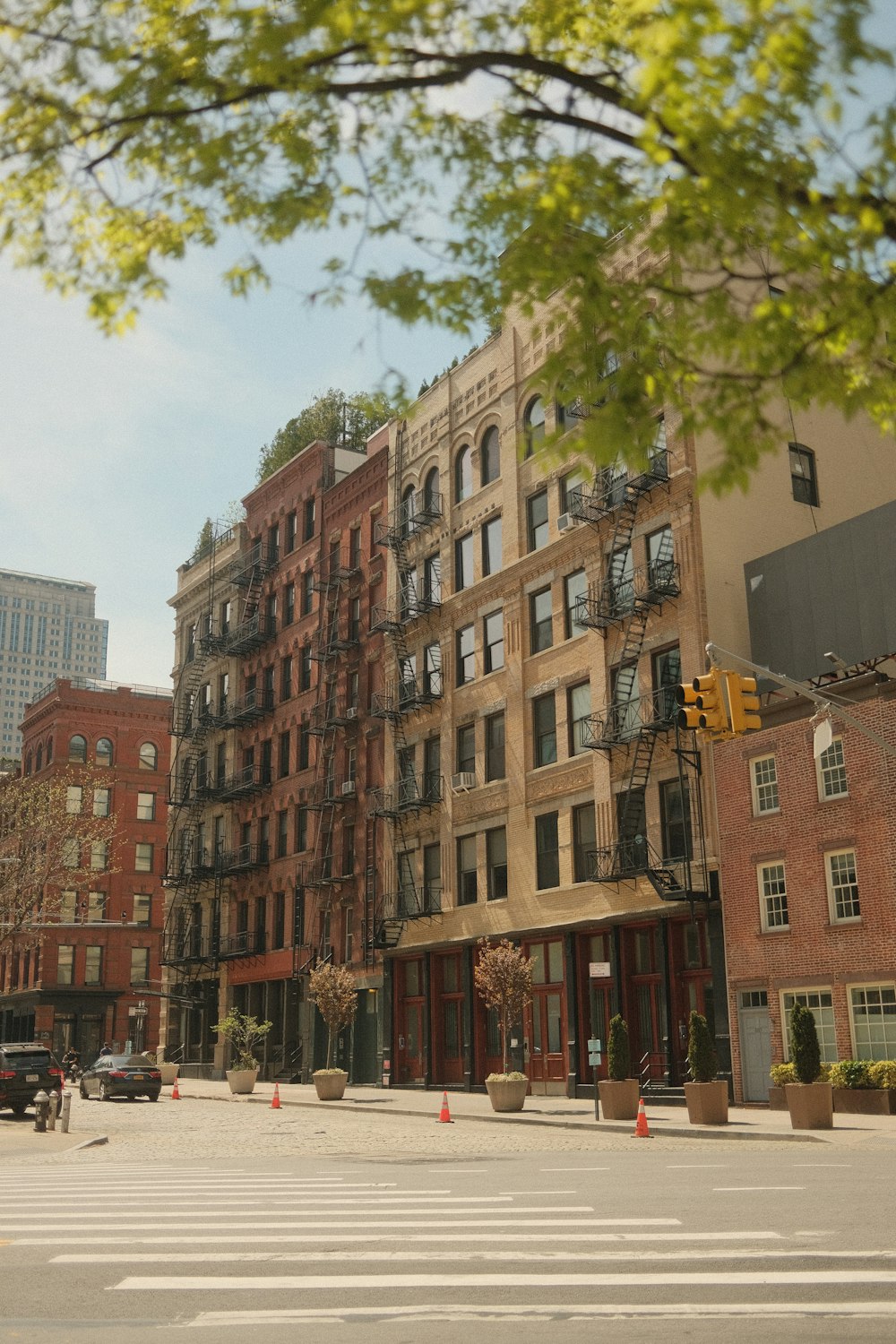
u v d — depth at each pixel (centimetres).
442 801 4128
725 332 690
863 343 697
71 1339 679
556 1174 1575
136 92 648
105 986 7644
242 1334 687
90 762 7975
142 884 7919
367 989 4444
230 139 672
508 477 4006
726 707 1853
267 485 5772
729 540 3225
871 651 2852
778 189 625
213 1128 2752
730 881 2909
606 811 3394
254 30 621
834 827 2662
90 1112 3397
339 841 4716
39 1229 1120
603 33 659
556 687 3669
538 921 3606
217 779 5900
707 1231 1034
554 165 690
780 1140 2080
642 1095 3091
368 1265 904
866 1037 2553
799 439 3456
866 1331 675
